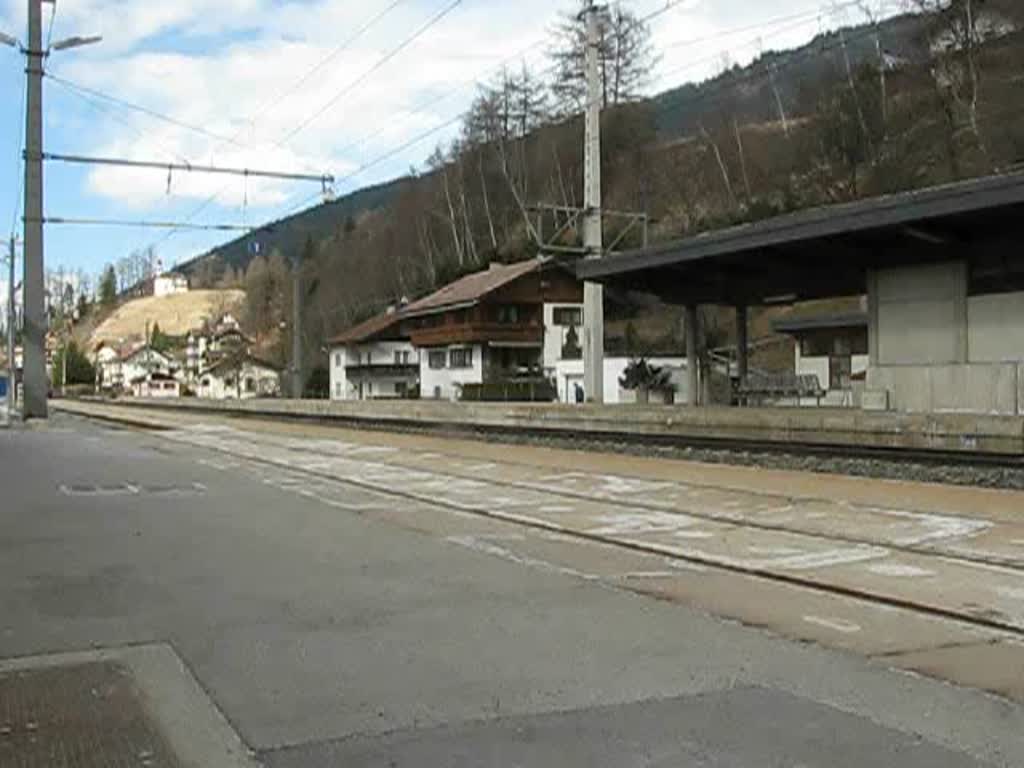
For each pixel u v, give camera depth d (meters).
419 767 5.08
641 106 75.50
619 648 7.34
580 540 12.52
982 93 57.69
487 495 17.36
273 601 8.92
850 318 53.38
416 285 97.00
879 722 5.71
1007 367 20.42
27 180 45.28
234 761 5.21
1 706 6.12
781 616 8.38
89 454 27.78
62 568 10.54
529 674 6.68
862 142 69.19
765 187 77.19
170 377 135.00
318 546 11.97
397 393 83.06
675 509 14.96
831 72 74.75
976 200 18.36
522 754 5.23
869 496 15.14
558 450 25.27
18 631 7.93
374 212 109.50
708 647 7.37
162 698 6.25
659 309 68.88
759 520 13.62
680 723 5.69
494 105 85.44
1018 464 15.28
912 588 9.32
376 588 9.47
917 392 21.95
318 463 24.61
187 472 22.30
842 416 18.22
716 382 47.19
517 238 84.56
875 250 22.61
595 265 27.81
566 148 79.06
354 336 87.56
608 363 59.88
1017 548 11.02
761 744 5.35
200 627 8.01
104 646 7.48
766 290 29.47
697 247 24.53
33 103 44.19
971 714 5.87
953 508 13.75
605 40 36.28
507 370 69.19
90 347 155.12
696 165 83.12
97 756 5.29
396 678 6.61
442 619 8.23
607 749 5.29
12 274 67.81
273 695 6.28
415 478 20.53
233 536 12.78
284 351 109.50
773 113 81.62
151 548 11.81
